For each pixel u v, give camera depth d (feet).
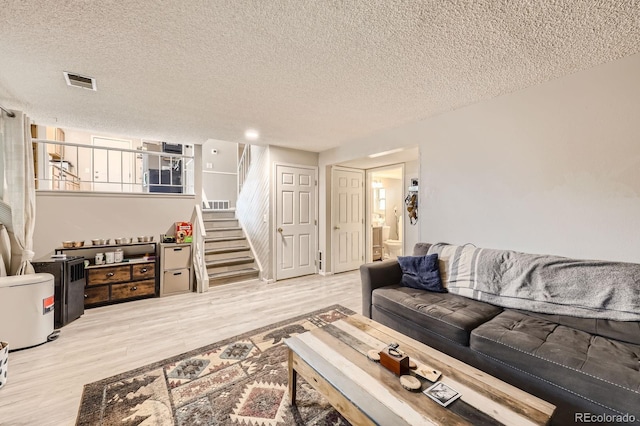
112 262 10.87
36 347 7.42
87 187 20.03
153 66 6.39
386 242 20.71
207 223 16.72
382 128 11.21
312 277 15.39
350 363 4.42
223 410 5.10
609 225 6.24
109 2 4.35
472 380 3.94
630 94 5.93
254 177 16.19
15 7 4.42
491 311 6.56
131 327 8.69
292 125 10.82
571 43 5.51
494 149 8.14
